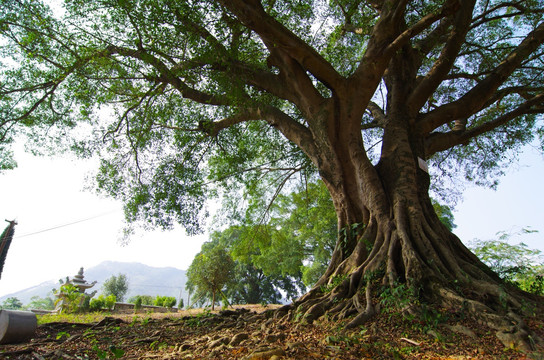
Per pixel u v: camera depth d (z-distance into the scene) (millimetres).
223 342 4672
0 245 17281
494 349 3752
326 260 26406
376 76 8023
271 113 9461
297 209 24125
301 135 8781
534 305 4883
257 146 13930
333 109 8156
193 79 7879
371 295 5551
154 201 9719
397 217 6629
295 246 27016
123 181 9844
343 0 11078
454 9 7723
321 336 4473
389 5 8234
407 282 5484
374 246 6547
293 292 40781
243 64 8250
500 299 4719
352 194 7801
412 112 8586
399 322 4691
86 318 10234
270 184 16078
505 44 11875
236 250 15164
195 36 7148
